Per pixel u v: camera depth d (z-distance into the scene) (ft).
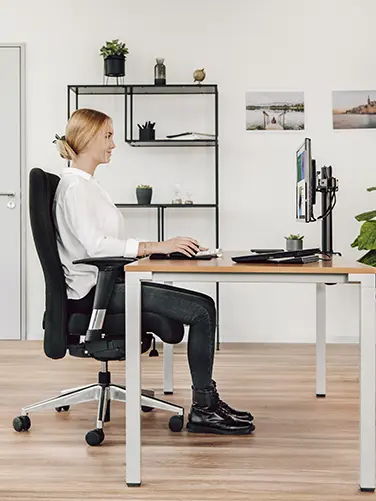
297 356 14.64
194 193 16.48
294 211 16.42
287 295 16.51
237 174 16.42
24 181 16.55
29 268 16.61
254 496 6.75
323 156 16.35
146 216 16.57
